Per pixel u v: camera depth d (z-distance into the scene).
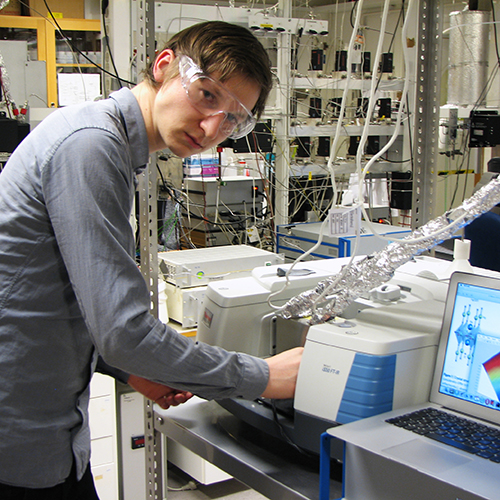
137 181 1.48
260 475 1.05
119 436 2.40
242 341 1.30
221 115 0.94
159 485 1.52
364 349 1.00
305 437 1.06
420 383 1.06
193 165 3.24
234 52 0.90
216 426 1.25
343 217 1.18
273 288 1.32
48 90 4.95
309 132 2.97
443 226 1.11
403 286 1.36
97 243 0.84
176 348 0.93
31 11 4.90
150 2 1.43
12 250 0.90
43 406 0.97
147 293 0.91
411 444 0.88
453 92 2.91
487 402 0.99
